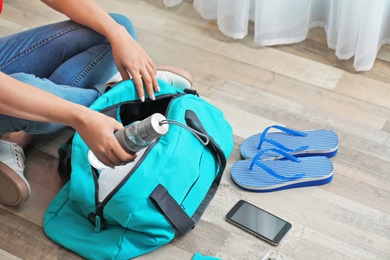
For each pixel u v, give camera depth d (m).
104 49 1.77
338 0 2.13
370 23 2.04
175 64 2.21
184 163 1.58
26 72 1.76
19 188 1.60
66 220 1.62
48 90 1.59
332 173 1.75
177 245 1.60
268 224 1.64
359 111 2.01
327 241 1.61
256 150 1.83
